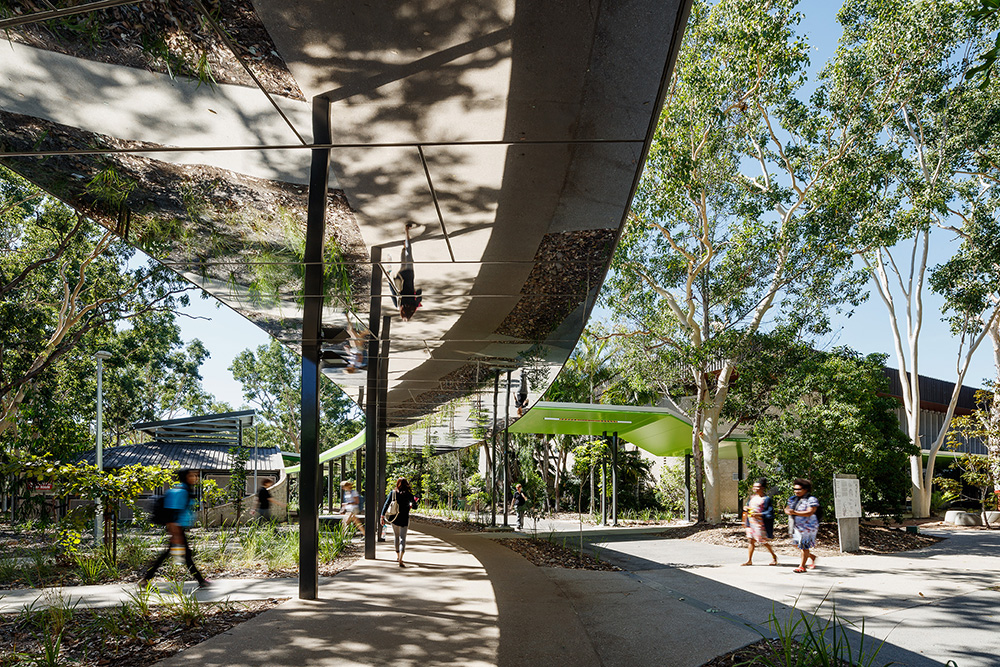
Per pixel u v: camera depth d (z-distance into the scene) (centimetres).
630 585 987
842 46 2141
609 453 2728
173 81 483
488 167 584
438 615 748
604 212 655
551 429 2619
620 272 2152
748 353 2067
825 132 2088
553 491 3641
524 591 919
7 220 2038
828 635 674
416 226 714
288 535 1500
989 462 2500
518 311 986
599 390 3325
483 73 455
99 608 769
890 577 1103
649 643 634
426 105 498
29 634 648
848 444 1747
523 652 595
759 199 2100
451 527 2366
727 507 3105
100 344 2862
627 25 393
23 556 1284
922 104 2308
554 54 432
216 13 408
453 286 883
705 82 1841
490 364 1366
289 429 5384
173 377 4938
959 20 2023
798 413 1872
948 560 1348
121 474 1288
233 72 469
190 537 1592
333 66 455
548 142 538
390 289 892
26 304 2206
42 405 2522
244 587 920
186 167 614
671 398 2430
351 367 1371
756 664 551
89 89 501
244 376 5331
